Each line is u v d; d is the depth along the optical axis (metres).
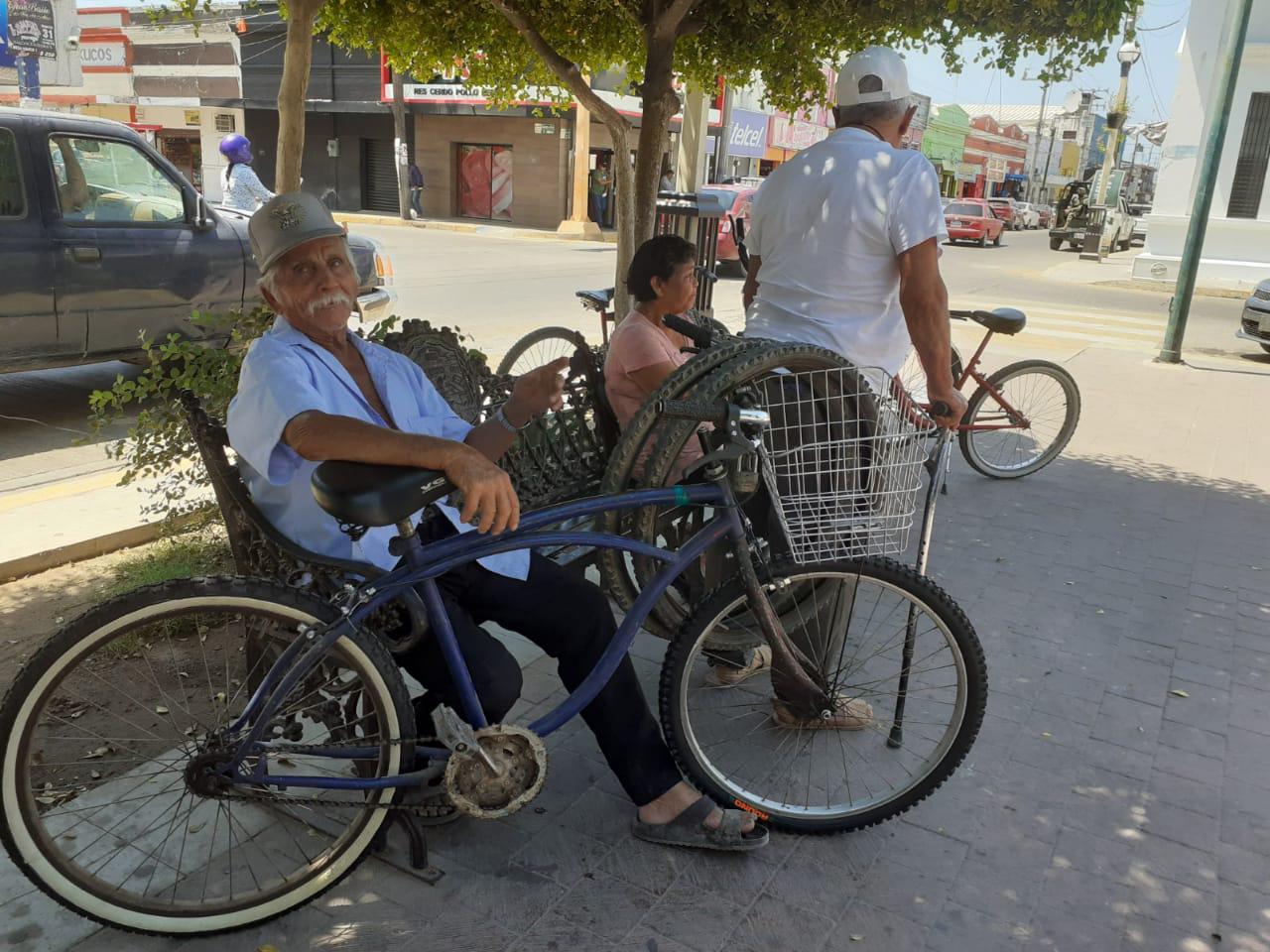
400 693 2.19
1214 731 3.29
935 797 2.87
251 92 30.00
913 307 2.94
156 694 3.13
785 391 2.69
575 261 17.83
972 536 5.03
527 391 2.47
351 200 30.41
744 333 3.20
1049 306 14.89
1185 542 5.05
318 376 2.24
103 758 2.81
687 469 2.43
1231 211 18.11
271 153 31.17
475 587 2.43
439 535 2.46
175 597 2.04
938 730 3.19
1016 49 4.43
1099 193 29.56
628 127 5.37
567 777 2.86
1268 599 4.38
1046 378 5.99
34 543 4.03
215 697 2.92
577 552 3.26
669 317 2.90
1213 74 17.59
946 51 4.68
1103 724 3.30
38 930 2.19
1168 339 10.15
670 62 5.09
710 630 2.65
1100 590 4.41
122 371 7.51
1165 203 18.47
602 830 2.63
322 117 29.91
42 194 5.74
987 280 18.94
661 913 2.35
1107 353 10.69
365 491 1.90
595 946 2.24
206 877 2.35
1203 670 3.70
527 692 3.29
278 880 2.35
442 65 5.73
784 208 3.10
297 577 2.29
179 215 6.47
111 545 4.17
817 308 3.07
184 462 4.94
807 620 2.79
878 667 3.51
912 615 2.96
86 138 5.95
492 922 2.29
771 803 2.66
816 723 3.08
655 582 2.45
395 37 5.39
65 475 5.14
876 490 2.59
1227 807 2.88
